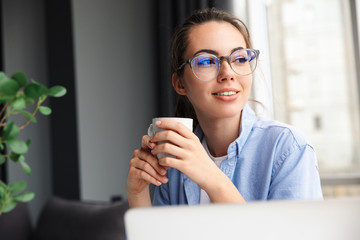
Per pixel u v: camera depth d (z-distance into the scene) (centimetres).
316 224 49
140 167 105
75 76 326
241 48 110
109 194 335
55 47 341
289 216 50
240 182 111
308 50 378
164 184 126
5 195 72
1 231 241
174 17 351
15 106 69
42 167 344
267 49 332
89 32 335
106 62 341
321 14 377
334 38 376
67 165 333
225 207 51
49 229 232
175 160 93
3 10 345
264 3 338
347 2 374
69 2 329
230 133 116
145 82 356
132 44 353
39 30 349
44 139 346
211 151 123
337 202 49
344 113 371
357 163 367
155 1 363
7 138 71
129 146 347
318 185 106
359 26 372
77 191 327
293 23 380
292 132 110
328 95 374
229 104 108
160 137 95
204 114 115
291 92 379
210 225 51
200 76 109
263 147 112
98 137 333
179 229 52
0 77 69
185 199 120
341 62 374
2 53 343
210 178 91
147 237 52
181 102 136
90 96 332
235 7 335
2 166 333
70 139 331
